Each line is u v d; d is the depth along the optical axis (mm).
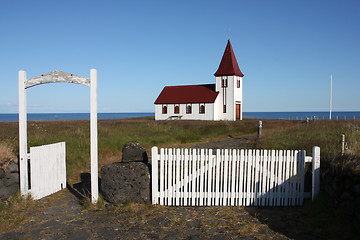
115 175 6234
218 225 5172
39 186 6742
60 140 12812
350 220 4820
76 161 10422
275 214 5762
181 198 6293
